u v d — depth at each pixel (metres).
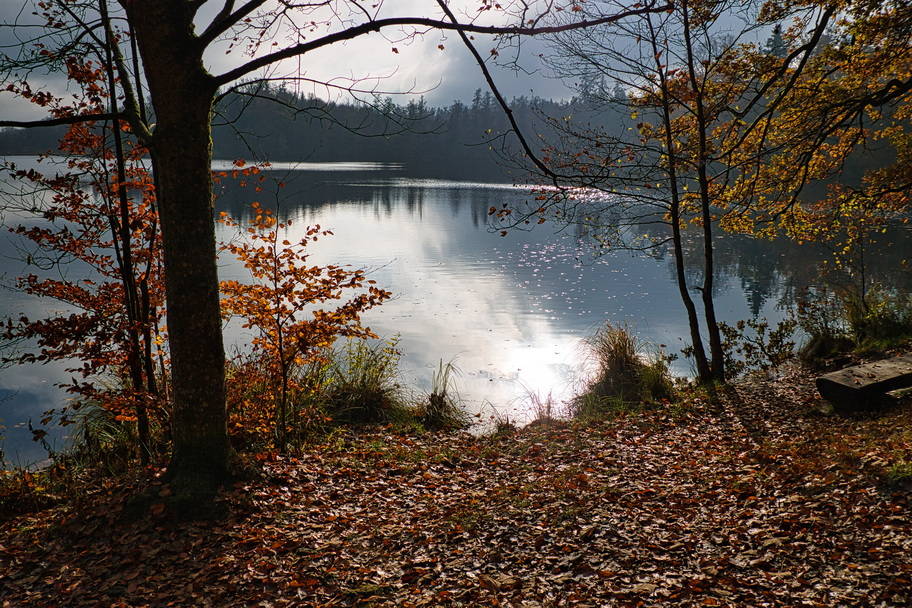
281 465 6.60
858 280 18.69
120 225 7.35
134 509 5.19
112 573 4.55
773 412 8.55
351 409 9.74
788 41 9.82
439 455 7.68
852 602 3.54
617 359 10.74
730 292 19.39
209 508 5.19
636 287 20.70
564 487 6.05
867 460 5.16
